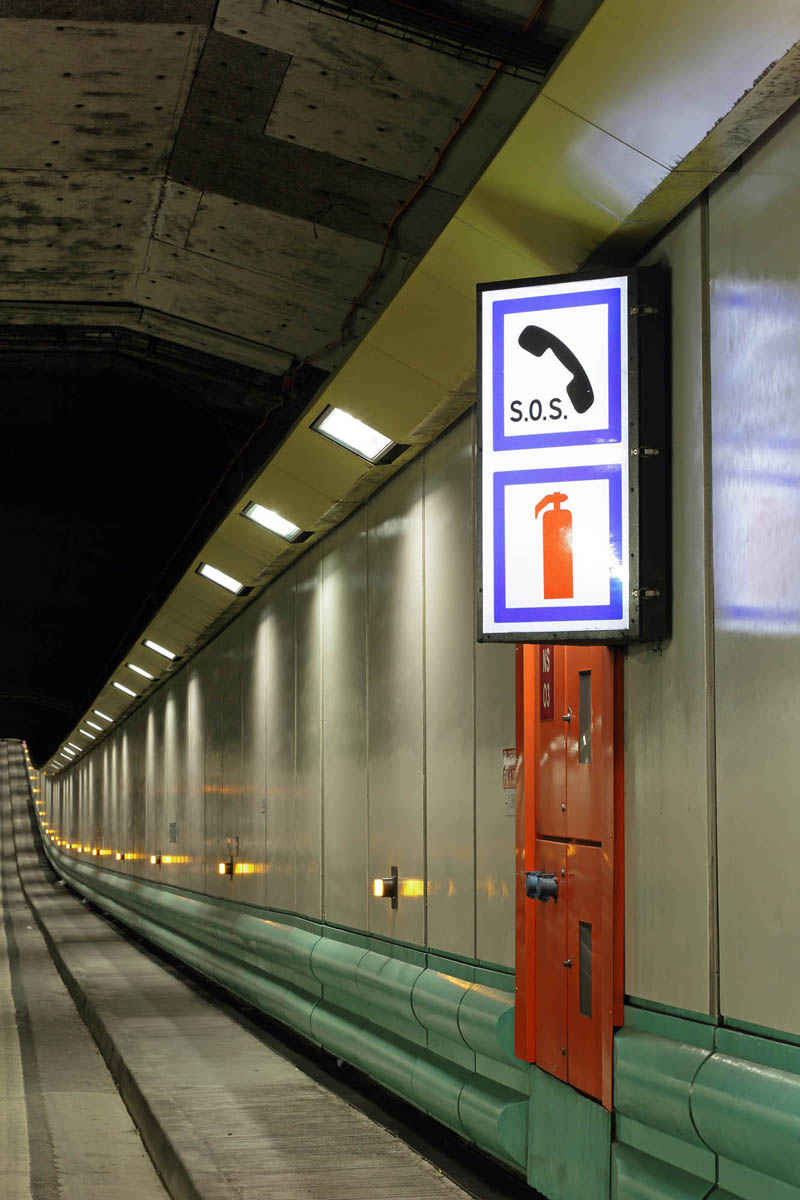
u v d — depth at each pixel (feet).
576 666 18.28
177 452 68.03
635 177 14.83
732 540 14.08
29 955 80.23
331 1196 19.49
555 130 15.19
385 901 28.50
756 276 13.65
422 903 25.85
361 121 27.99
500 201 17.20
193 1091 28.07
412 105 27.09
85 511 81.82
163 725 73.10
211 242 34.73
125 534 86.38
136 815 87.25
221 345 41.73
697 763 14.67
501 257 18.26
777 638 13.07
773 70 12.12
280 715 41.11
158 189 32.68
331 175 30.32
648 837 15.93
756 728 13.43
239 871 47.44
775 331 13.23
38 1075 34.96
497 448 16.47
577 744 18.15
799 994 12.44
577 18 23.21
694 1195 14.39
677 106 13.35
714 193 14.64
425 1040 24.98
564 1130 18.16
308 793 36.65
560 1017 18.31
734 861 13.82
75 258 36.96
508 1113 19.86
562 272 17.51
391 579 28.91
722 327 14.42
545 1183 18.81
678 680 15.26
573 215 16.34
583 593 15.93
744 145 13.69
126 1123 28.81
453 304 20.18
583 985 17.54
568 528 16.06
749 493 13.74
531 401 16.37
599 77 13.85
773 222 13.29
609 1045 16.44
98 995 47.50
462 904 23.47
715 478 14.52
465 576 23.81
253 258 35.04
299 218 32.37
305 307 37.14
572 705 18.40
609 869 16.72
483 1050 21.33
